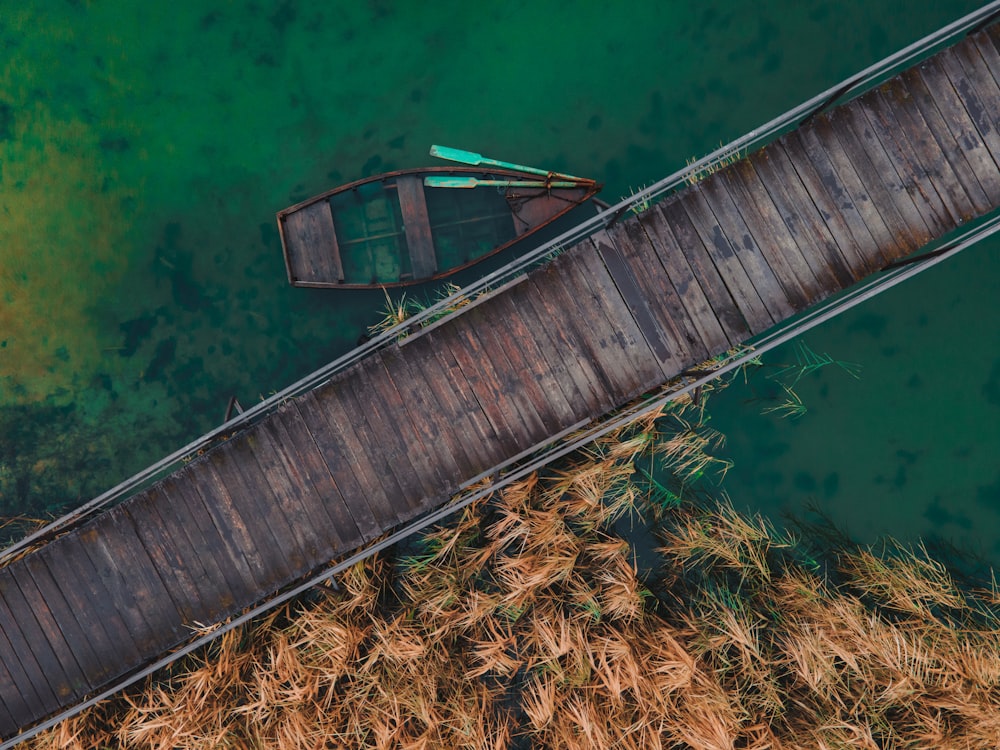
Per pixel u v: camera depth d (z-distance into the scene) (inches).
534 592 289.6
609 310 272.8
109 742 294.8
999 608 298.0
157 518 279.1
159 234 326.3
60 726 286.7
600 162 320.8
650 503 306.2
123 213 326.3
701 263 271.3
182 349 326.3
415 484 275.3
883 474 310.2
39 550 281.6
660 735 276.2
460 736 278.8
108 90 325.4
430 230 313.6
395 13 323.9
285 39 325.4
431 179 312.3
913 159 266.4
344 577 291.7
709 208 271.6
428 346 274.8
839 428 311.1
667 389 280.7
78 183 325.7
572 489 290.2
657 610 300.5
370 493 276.1
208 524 278.7
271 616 291.7
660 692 276.8
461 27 324.2
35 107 325.4
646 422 293.7
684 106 320.2
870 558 296.4
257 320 324.8
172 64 326.3
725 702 273.6
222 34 326.0
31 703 283.6
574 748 273.1
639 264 272.8
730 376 310.2
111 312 327.0
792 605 292.2
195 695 281.6
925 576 299.4
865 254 267.9
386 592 301.6
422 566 289.0
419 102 324.2
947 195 265.7
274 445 276.7
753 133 261.0
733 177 271.1
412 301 319.9
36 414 328.8
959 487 308.8
